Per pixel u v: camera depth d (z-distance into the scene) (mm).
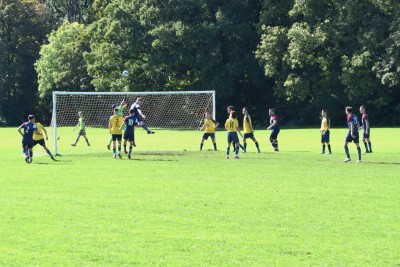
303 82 105375
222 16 113062
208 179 34656
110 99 113125
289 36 103562
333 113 107375
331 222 22969
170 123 106188
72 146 64938
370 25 101938
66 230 21797
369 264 17766
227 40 114875
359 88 100750
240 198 28062
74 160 46594
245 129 52125
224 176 35938
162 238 20672
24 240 20453
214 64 110812
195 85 116562
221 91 111625
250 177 35406
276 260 18156
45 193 29719
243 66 112062
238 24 113375
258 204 26562
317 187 31312
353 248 19391
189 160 45719
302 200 27500
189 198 28141
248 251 19094
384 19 101500
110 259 18297
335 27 103125
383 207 25797
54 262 18031
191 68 116500
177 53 110812
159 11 113875
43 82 131625
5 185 32500
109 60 114938
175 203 26844
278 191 30047
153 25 113125
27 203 26969
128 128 47375
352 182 33094
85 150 58906
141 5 115750
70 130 98188
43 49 131250
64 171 38969
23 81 143375
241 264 17781
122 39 114562
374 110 107375
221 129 103125
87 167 41312
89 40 129250
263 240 20375
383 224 22578
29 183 33250
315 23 106562
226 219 23547
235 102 120000
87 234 21219
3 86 140625
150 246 19688
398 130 87000
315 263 17875
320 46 105250
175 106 106375
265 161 44375
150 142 69062
